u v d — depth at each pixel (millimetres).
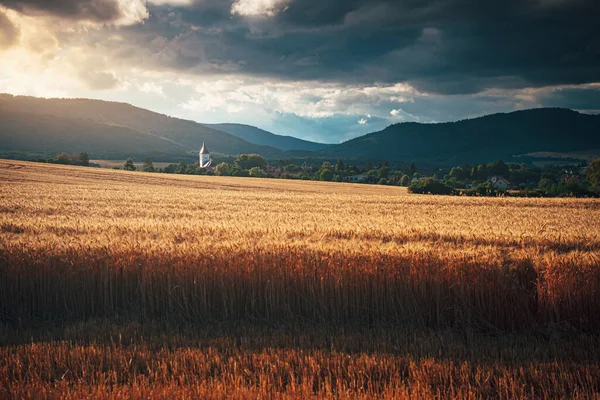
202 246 9930
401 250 9461
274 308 8938
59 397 5246
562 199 37875
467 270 8555
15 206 25297
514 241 12133
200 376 5824
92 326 8094
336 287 8766
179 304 8961
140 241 10750
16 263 9305
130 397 5199
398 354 6695
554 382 5715
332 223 16641
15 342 7309
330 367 6191
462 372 6023
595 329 8125
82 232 13344
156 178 73125
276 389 5492
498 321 8359
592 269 8242
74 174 69688
